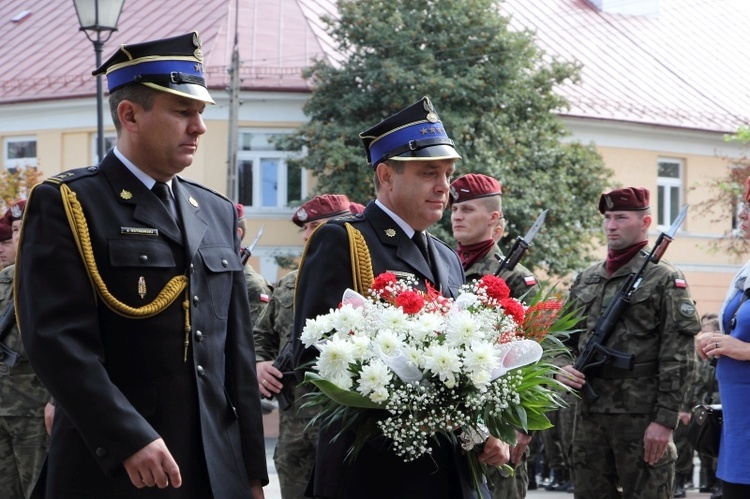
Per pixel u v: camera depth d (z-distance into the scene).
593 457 7.64
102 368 4.05
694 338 7.38
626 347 7.47
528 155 25.14
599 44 35.09
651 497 7.42
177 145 4.31
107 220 4.23
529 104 25.61
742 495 6.32
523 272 7.23
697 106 33.78
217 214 4.61
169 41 4.32
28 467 7.79
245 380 4.49
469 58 24.62
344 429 4.43
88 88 28.95
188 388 4.27
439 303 4.46
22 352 7.73
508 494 7.23
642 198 7.75
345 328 4.37
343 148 23.92
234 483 4.32
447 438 4.52
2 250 8.84
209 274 4.42
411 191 4.82
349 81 24.72
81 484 4.15
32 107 29.52
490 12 24.98
